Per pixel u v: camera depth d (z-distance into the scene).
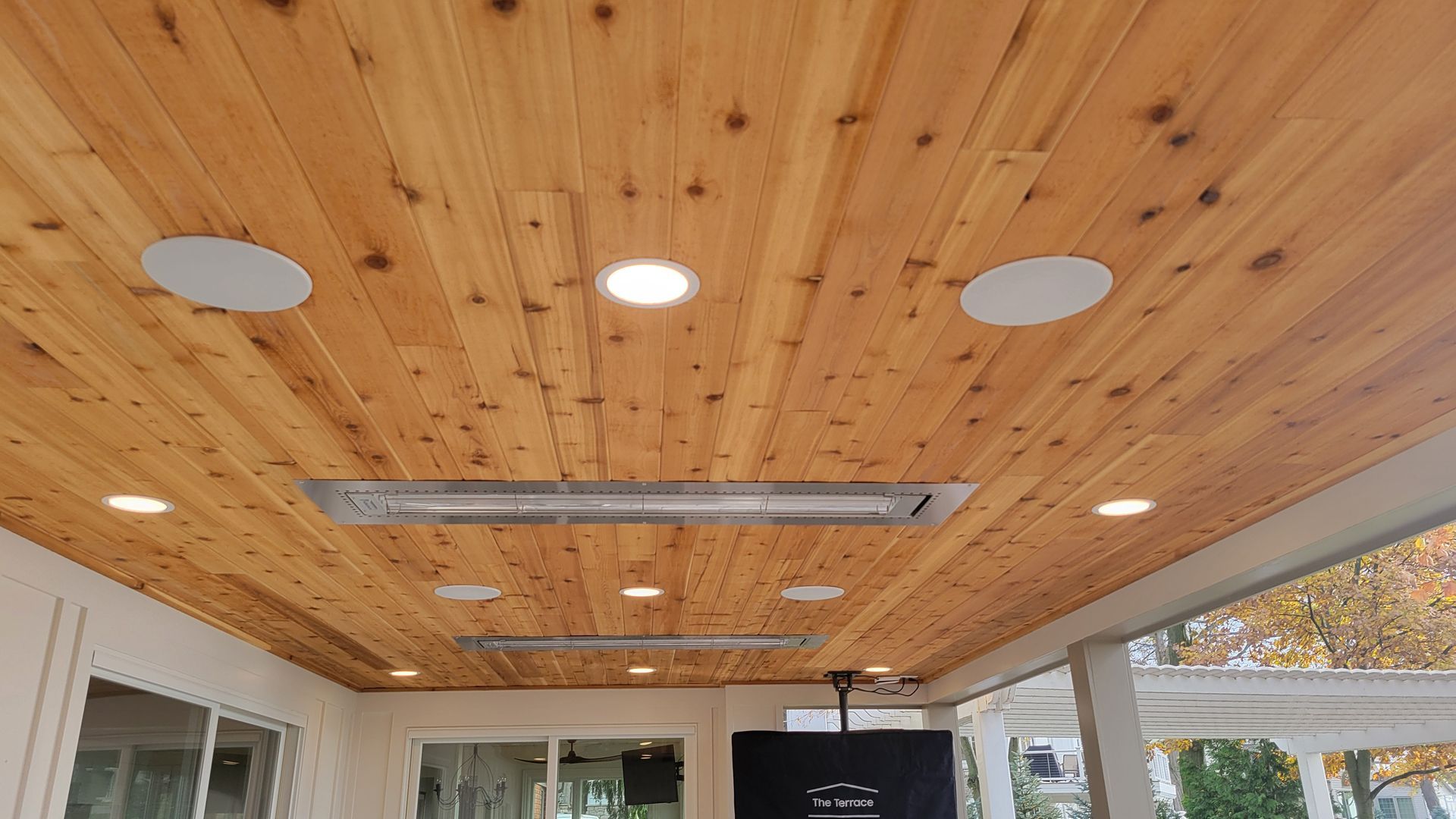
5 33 1.17
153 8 1.13
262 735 5.41
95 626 3.56
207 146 1.37
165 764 4.24
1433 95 1.32
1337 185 1.51
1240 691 6.50
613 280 1.72
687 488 2.82
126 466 2.62
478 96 1.28
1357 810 7.98
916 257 1.67
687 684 6.92
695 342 1.96
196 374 2.09
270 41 1.18
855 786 5.84
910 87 1.28
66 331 1.90
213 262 1.65
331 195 1.48
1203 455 2.62
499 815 6.70
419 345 1.97
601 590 4.06
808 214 1.55
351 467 2.63
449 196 1.49
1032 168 1.45
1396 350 2.06
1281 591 8.78
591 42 1.19
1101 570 3.81
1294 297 1.84
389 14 1.14
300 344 1.96
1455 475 2.45
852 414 2.33
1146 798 4.14
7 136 1.35
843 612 4.55
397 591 4.02
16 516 3.02
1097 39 1.20
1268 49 1.23
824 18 1.16
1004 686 5.82
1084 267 1.70
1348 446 2.57
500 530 3.21
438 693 6.83
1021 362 2.08
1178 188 1.51
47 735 3.27
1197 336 1.98
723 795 6.69
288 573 3.73
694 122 1.33
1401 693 6.34
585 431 2.41
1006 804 6.89
